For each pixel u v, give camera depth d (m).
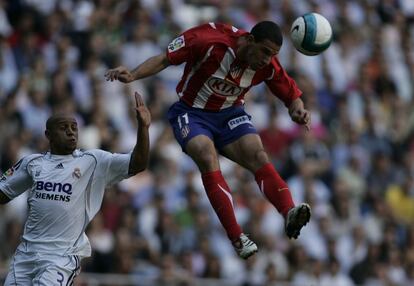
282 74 28.39
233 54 27.36
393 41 70.00
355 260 51.78
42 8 57.94
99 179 29.09
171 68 57.41
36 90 52.00
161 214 47.91
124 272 44.81
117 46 56.97
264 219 50.41
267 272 47.34
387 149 59.94
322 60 63.03
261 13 64.56
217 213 27.09
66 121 29.22
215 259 46.75
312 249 50.62
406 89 67.44
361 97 62.72
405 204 57.12
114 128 52.31
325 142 57.38
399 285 51.53
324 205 53.41
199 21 62.62
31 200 28.97
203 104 27.92
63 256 28.59
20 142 48.62
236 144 28.08
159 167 50.72
